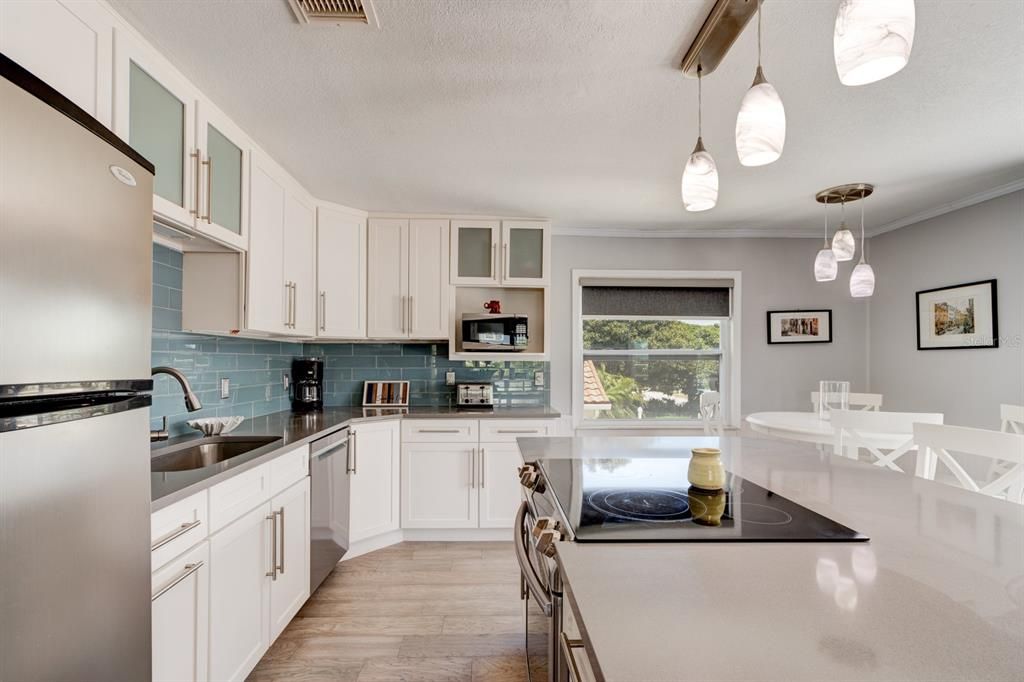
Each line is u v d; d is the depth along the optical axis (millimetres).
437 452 3242
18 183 706
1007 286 2922
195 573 1436
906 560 812
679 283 4039
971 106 1966
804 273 4047
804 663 521
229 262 2191
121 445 933
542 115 2035
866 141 2291
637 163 2541
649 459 1669
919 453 1659
